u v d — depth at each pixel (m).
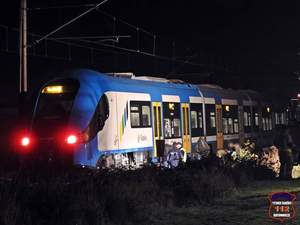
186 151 24.52
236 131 30.66
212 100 27.83
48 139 18.17
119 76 21.81
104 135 18.72
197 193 13.05
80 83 18.50
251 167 18.73
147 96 21.62
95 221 9.66
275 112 38.03
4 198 9.39
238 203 12.72
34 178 12.48
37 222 9.25
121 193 11.02
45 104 18.61
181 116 24.39
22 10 21.28
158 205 11.68
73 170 14.45
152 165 14.69
